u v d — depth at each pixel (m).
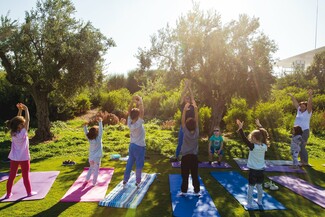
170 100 20.61
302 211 4.83
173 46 11.30
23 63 10.47
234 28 10.95
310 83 26.22
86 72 10.96
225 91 11.16
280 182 6.39
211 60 10.84
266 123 13.31
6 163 8.20
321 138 13.27
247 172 7.20
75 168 7.50
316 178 6.81
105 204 4.96
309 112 8.09
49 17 10.84
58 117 18.61
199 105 13.49
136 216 4.54
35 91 11.47
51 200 5.19
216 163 8.02
